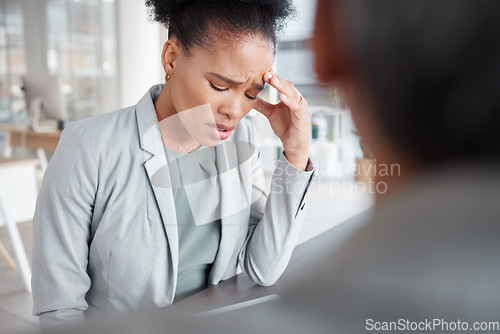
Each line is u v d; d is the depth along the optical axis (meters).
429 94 0.20
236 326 0.26
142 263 0.84
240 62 0.66
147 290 0.85
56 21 5.74
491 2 0.19
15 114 5.73
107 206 0.84
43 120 4.84
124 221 0.83
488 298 0.22
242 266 0.89
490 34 0.19
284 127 0.84
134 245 0.84
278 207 0.85
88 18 5.68
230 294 0.70
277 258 0.81
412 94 0.20
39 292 0.86
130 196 0.83
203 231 0.92
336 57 0.20
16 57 5.80
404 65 0.20
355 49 0.20
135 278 0.85
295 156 0.83
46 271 0.85
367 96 0.20
